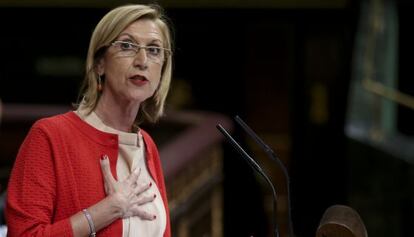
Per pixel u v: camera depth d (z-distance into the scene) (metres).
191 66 26.45
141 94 6.51
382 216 20.75
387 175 20.81
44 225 6.12
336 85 25.08
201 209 16.59
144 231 6.47
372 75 21.47
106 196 6.38
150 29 6.55
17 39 26.19
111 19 6.52
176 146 15.68
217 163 17.53
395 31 21.41
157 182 6.95
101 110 6.64
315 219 24.28
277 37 25.94
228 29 25.89
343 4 23.80
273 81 26.28
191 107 26.50
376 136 21.08
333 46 25.09
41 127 6.39
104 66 6.60
